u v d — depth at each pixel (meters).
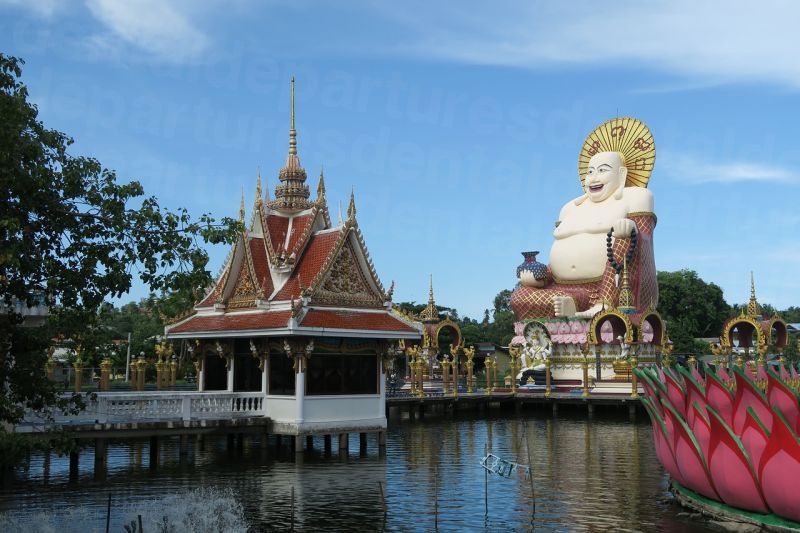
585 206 71.38
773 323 69.75
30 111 15.63
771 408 16.50
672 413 20.22
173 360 47.28
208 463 28.64
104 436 26.22
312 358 30.19
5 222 13.85
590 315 64.25
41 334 16.12
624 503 22.16
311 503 22.03
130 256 16.70
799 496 16.27
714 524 19.14
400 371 73.06
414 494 23.47
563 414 52.69
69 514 20.31
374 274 32.41
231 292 33.56
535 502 22.36
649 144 71.00
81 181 16.28
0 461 15.39
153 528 19.05
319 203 33.66
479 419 49.28
